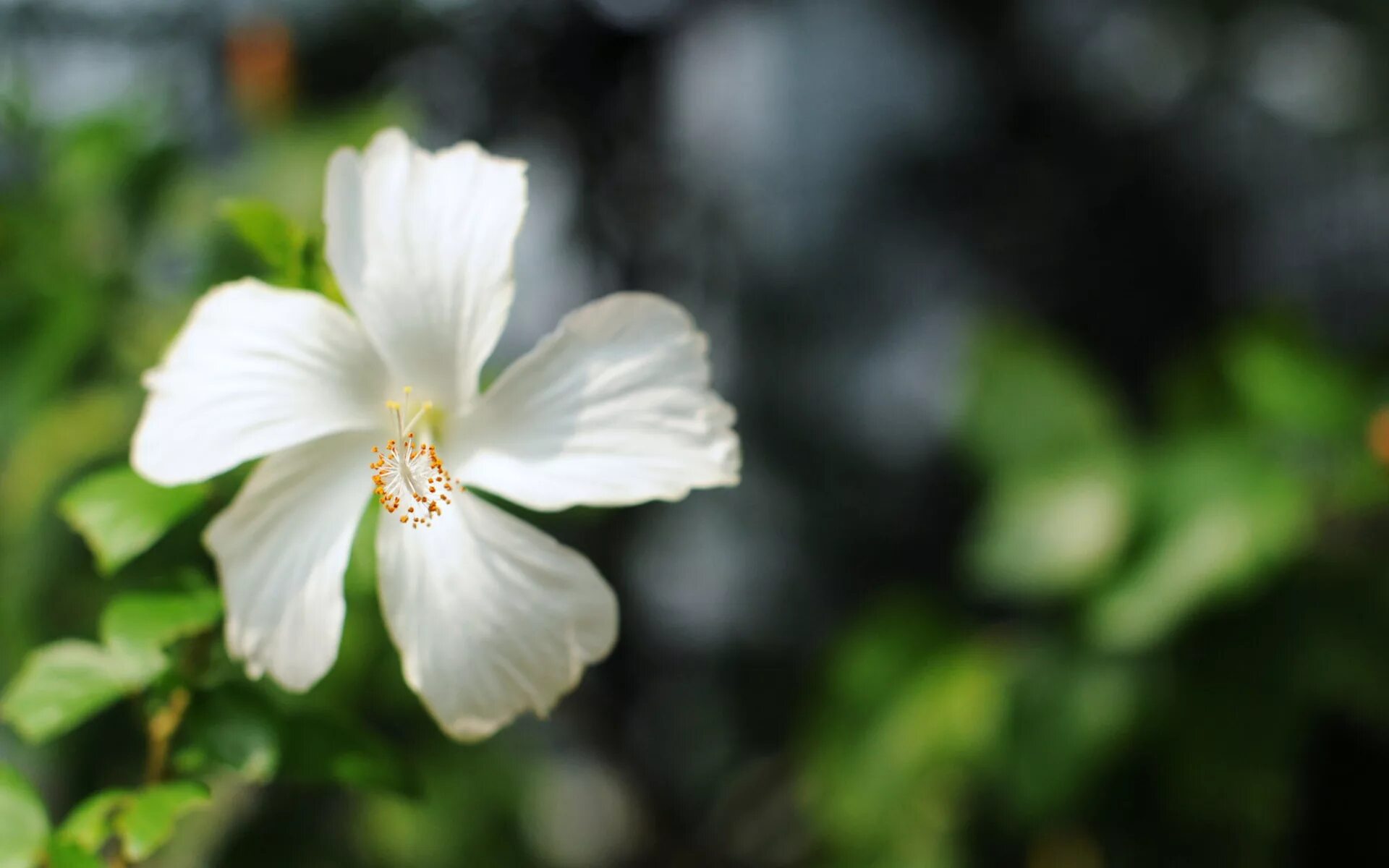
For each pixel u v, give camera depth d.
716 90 2.36
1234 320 2.34
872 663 1.38
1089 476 1.26
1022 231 2.48
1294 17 2.29
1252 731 1.11
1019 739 1.23
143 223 1.27
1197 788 1.13
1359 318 2.40
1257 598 1.13
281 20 1.81
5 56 1.88
